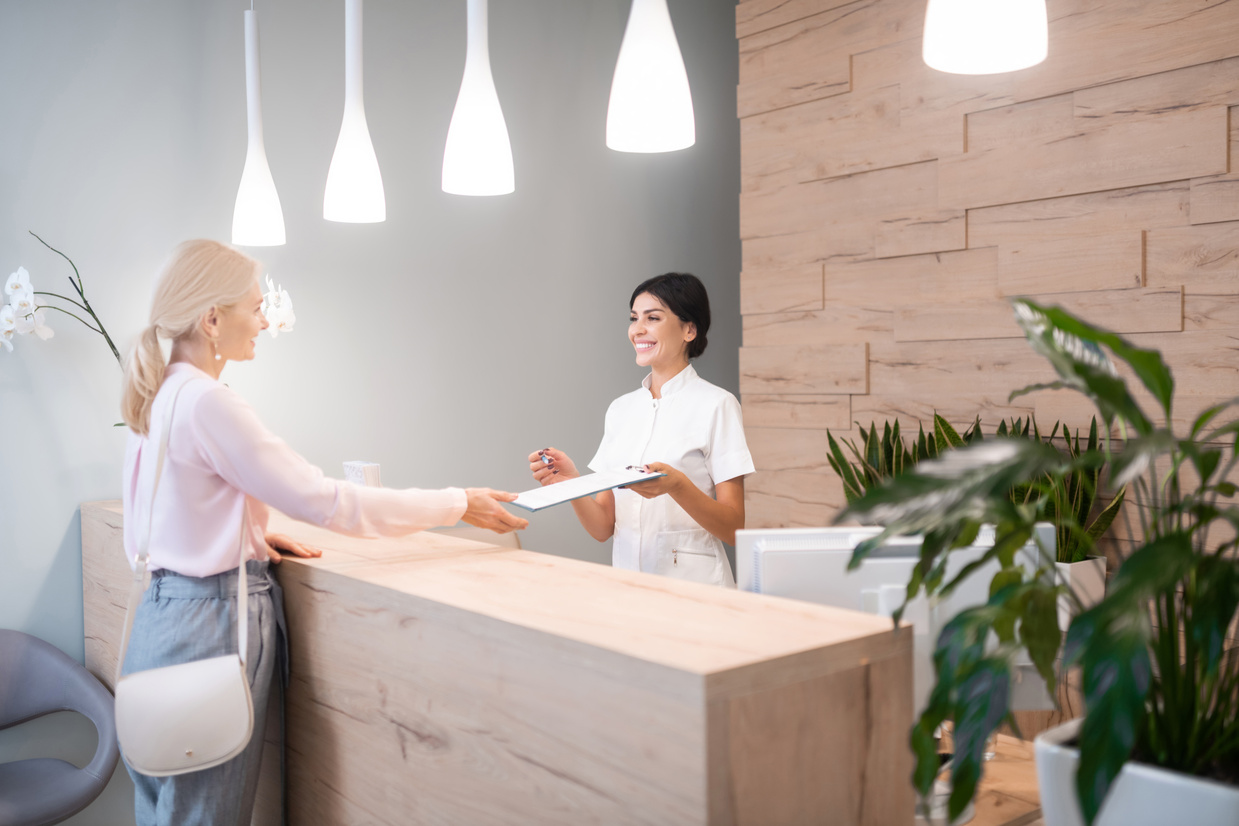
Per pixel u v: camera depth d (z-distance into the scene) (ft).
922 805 3.55
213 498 5.95
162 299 6.11
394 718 5.50
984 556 3.95
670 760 3.76
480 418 12.57
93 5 9.55
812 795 4.03
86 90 9.54
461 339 12.39
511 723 4.59
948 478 3.35
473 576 5.77
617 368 13.99
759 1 12.66
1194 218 8.82
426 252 12.05
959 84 10.55
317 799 6.38
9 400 9.16
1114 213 9.38
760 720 3.82
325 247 11.19
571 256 13.48
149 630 5.97
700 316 9.04
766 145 12.66
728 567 9.07
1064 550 8.82
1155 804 3.51
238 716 5.56
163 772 5.42
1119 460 3.21
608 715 4.06
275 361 10.84
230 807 5.97
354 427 11.46
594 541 13.75
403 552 6.79
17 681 8.93
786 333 12.48
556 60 13.25
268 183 9.39
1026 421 10.09
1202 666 3.49
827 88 11.87
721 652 3.95
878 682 4.31
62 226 9.42
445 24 12.18
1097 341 3.56
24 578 9.29
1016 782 5.45
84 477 9.61
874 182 11.43
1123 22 9.25
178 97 10.11
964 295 10.59
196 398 5.75
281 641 6.67
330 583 6.06
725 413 8.86
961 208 10.59
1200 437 8.85
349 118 8.75
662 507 8.95
